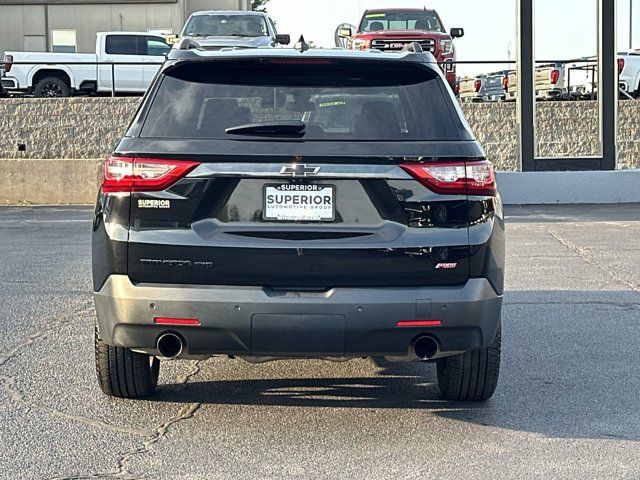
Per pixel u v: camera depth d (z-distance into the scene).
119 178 4.98
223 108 5.10
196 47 5.41
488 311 5.06
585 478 4.58
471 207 5.02
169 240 4.91
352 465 4.75
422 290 4.94
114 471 4.65
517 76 19.12
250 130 4.97
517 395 6.03
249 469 4.69
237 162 4.91
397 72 5.26
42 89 27.12
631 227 14.88
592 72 24.61
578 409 5.73
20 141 24.28
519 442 5.11
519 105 19.16
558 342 7.47
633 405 5.80
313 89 5.19
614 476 4.61
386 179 4.93
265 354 4.97
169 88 5.19
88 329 7.79
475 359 5.58
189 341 4.96
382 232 4.93
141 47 27.64
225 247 4.88
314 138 4.98
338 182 4.92
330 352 4.95
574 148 24.41
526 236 13.93
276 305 4.86
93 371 6.49
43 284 9.86
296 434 5.24
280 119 5.06
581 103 24.31
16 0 37.12
